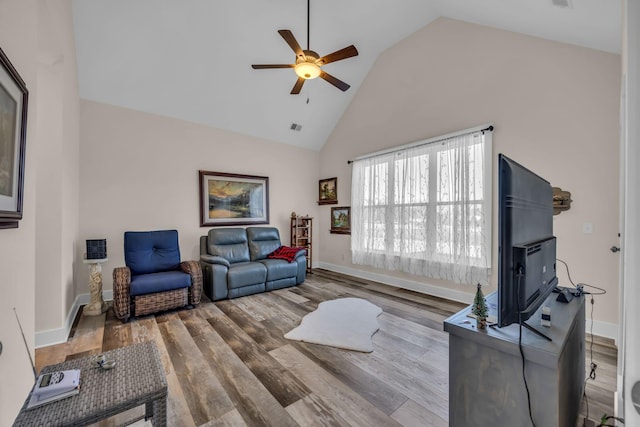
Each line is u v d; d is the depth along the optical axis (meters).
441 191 3.68
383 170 4.50
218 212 4.63
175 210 4.21
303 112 5.01
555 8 2.24
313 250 5.93
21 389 1.32
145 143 3.96
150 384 1.20
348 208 5.28
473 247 3.38
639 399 0.50
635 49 0.50
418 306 3.44
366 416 1.60
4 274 1.16
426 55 3.94
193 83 3.87
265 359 2.21
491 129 3.24
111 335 2.62
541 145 2.91
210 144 4.57
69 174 2.83
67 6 2.59
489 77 3.30
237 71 3.92
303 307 3.42
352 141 5.18
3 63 1.06
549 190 1.71
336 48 4.09
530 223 1.33
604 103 2.56
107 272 3.67
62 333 2.49
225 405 1.68
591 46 2.58
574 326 1.39
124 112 3.80
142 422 1.30
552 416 1.05
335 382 1.92
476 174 3.36
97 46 3.13
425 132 3.97
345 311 3.26
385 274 4.58
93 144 3.58
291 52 3.86
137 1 2.89
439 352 2.33
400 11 3.66
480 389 1.22
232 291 3.75
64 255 2.60
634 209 0.50
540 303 1.31
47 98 2.48
